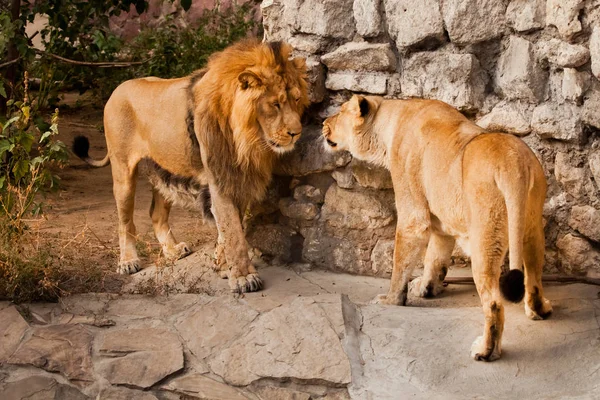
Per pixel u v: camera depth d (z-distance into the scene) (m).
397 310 8.31
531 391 7.09
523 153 7.29
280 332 8.08
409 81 9.25
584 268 8.63
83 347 8.32
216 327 8.36
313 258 9.83
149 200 13.66
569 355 7.37
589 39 8.26
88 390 8.00
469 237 7.46
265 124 8.88
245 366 7.86
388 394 7.29
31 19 13.89
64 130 17.05
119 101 10.23
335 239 9.70
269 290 9.20
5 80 12.69
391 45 9.38
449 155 7.81
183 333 8.39
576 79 8.34
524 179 7.12
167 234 10.74
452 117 8.21
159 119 9.80
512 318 7.94
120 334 8.45
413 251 8.40
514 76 8.73
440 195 7.89
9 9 13.66
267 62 8.80
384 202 9.43
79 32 14.62
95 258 10.59
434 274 8.73
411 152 8.25
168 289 9.24
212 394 7.72
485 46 9.00
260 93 8.76
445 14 8.94
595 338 7.50
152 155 10.03
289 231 9.98
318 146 9.58
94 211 12.75
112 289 9.55
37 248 9.82
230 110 9.05
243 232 9.39
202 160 9.38
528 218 7.44
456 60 8.94
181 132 9.58
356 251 9.62
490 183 7.24
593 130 8.42
